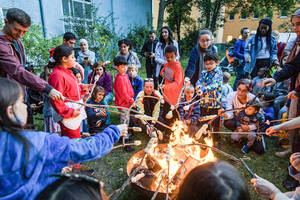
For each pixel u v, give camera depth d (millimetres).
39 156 1062
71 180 831
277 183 2684
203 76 3182
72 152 1235
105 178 2812
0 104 947
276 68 4359
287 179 2627
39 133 1139
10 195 975
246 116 3252
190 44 15766
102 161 3207
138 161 2561
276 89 4152
